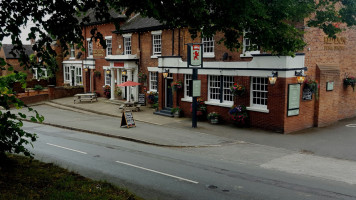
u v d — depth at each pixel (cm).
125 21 2895
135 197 752
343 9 1313
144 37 2631
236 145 1459
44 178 809
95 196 707
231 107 1873
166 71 2280
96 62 3241
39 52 736
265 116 1744
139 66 2706
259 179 962
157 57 2402
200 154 1302
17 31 684
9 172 828
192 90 1809
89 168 1063
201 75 2083
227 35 988
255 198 804
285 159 1222
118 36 2881
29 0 694
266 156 1267
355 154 1296
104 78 3170
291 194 833
